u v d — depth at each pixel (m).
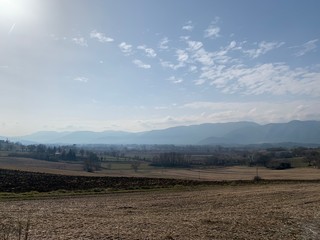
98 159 158.50
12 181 49.56
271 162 143.12
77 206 29.84
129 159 173.75
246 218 23.05
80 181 52.38
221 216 24.12
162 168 135.00
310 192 41.72
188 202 33.16
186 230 18.81
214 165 150.50
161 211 27.44
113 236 16.95
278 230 19.23
